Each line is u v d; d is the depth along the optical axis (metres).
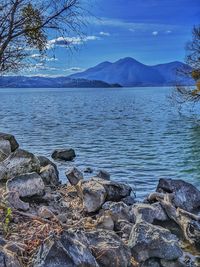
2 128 49.84
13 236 7.98
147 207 10.59
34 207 10.55
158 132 44.38
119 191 12.55
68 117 68.31
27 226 8.62
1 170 13.20
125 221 9.88
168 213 10.66
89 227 9.55
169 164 25.19
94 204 10.98
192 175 21.98
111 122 57.81
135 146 33.75
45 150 32.22
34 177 11.15
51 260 6.83
